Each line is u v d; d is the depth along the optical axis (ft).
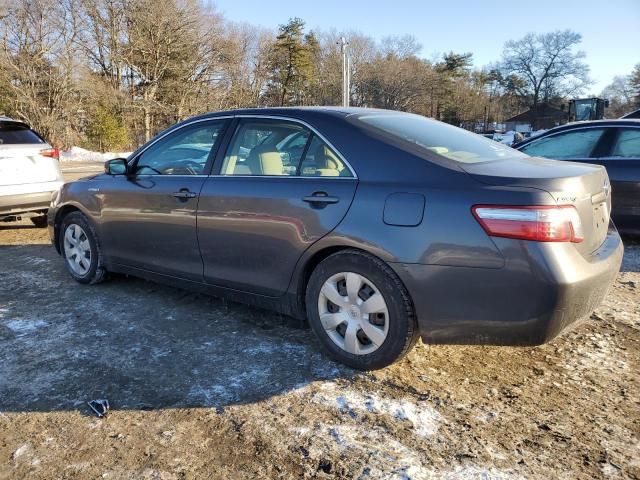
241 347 11.50
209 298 14.57
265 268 11.27
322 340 10.70
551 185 8.61
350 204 9.87
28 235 24.20
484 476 7.39
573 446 8.04
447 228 8.89
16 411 9.21
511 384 9.84
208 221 12.03
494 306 8.68
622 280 16.07
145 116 146.72
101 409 9.16
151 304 14.20
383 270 9.53
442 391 9.61
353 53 233.14
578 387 9.71
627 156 19.88
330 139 10.60
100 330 12.49
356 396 9.46
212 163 12.41
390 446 8.08
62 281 16.37
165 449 8.13
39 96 115.75
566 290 8.36
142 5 144.15
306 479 7.43
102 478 7.53
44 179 22.98
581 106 109.60
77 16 125.18
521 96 276.82
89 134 121.49
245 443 8.23
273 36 200.23
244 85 181.68
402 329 9.52
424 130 11.30
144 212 13.48
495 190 8.71
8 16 108.88
